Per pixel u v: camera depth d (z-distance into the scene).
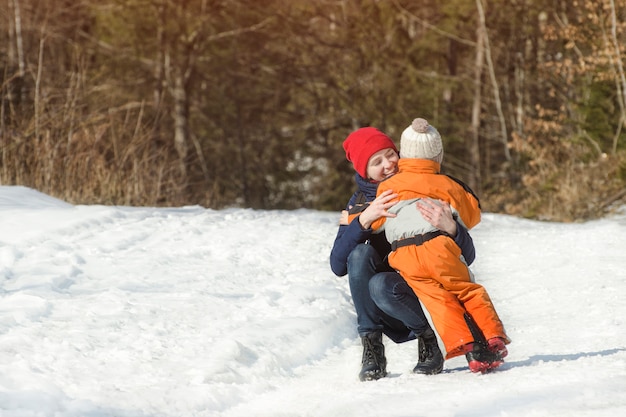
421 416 4.46
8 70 25.80
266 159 43.41
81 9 37.34
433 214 5.42
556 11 36.44
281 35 39.88
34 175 17.36
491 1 36.66
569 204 23.05
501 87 40.09
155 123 22.56
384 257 5.86
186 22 36.56
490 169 41.75
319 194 43.12
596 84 26.95
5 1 30.84
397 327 5.85
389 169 5.73
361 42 39.28
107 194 18.16
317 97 41.94
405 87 39.44
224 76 41.31
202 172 38.28
